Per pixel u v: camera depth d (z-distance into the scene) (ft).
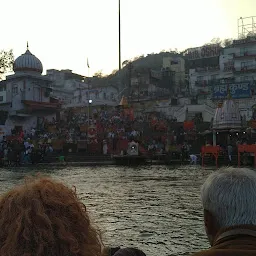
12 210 4.66
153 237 30.07
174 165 139.03
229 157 137.08
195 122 193.57
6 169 119.65
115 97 317.63
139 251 7.33
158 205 46.14
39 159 147.95
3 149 153.17
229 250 6.10
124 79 379.96
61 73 370.94
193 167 126.31
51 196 4.85
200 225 34.45
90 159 158.10
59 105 218.59
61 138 179.93
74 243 4.54
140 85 321.52
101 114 219.00
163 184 71.31
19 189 4.96
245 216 6.56
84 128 186.50
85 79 409.90
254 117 187.11
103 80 450.71
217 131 159.94
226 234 6.56
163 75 336.49
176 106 221.87
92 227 5.00
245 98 199.93
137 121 202.39
